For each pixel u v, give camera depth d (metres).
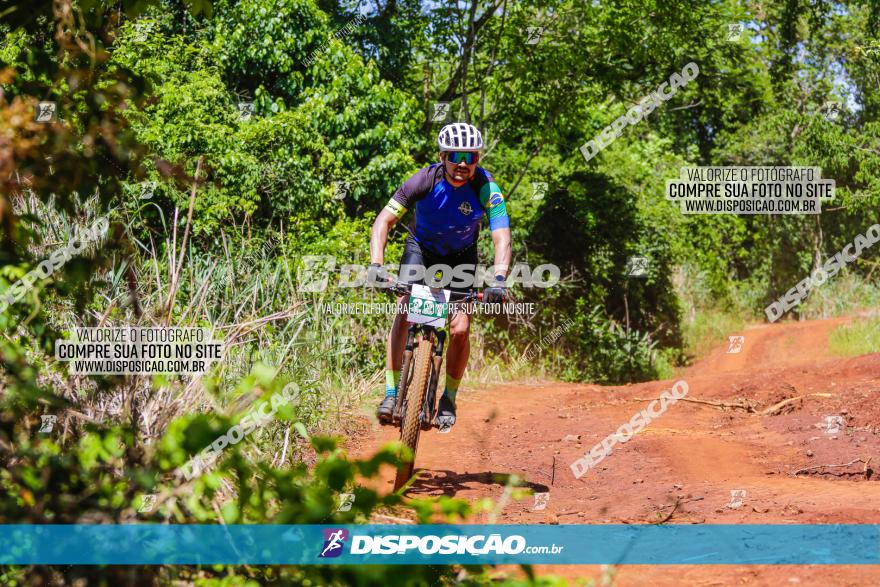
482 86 17.27
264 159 12.73
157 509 2.41
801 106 28.75
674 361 21.16
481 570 2.42
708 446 6.14
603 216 18.45
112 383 2.97
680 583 2.97
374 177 14.08
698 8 17.66
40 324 2.76
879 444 5.73
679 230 20.62
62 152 2.64
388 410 4.76
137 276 3.96
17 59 2.80
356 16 16.44
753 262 30.30
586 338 17.41
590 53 16.86
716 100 27.58
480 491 4.81
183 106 11.79
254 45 14.37
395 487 4.49
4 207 2.41
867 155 25.33
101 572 2.34
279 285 6.60
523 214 17.48
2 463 2.52
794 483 4.74
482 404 9.16
